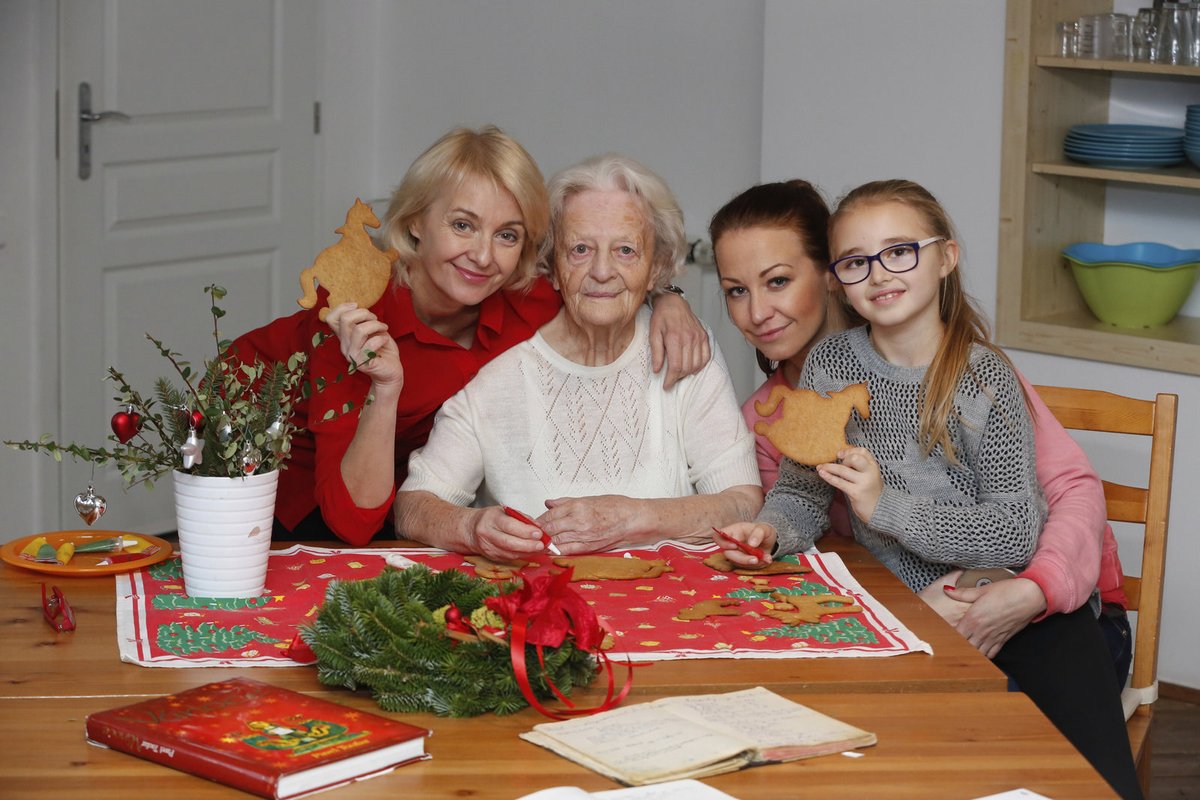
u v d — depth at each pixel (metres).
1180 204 3.42
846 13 3.45
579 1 4.32
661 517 1.94
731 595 1.74
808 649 1.54
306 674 1.45
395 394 1.91
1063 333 3.28
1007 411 1.91
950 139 3.36
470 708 1.34
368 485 1.91
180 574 1.77
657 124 4.24
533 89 4.47
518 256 2.03
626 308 2.02
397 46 4.74
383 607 1.37
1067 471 2.04
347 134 4.74
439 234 2.00
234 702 1.32
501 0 4.48
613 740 1.27
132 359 4.12
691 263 4.07
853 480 1.86
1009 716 1.37
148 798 1.17
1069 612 1.93
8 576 1.76
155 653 1.49
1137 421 2.15
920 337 1.98
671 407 2.11
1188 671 3.26
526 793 1.19
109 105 3.96
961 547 1.87
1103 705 1.84
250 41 4.36
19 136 3.78
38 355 3.88
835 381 2.04
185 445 1.60
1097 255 3.42
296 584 1.74
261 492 1.67
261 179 4.46
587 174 2.02
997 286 3.36
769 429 1.91
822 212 2.17
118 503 4.06
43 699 1.38
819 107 3.54
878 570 1.87
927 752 1.28
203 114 4.25
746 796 1.19
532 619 1.37
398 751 1.23
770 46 3.58
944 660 1.51
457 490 2.04
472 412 2.06
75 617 1.61
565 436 2.07
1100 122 3.50
